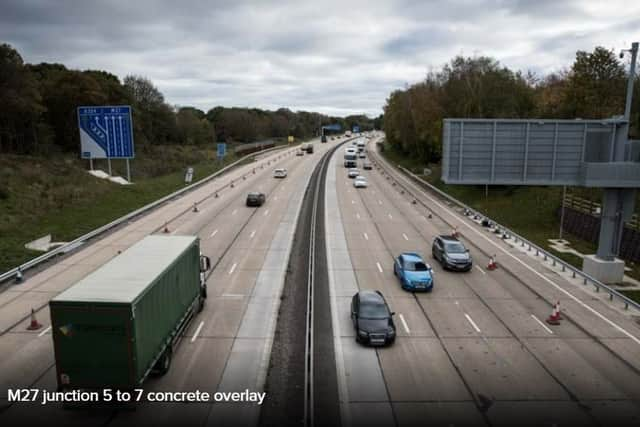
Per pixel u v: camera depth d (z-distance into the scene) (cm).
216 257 2859
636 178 2427
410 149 9019
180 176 6550
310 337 1812
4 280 2398
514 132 2422
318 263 2811
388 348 1741
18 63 5941
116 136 5166
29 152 6575
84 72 8331
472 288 2428
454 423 1286
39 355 1648
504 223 4244
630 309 2177
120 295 1288
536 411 1347
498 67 7044
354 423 1284
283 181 6488
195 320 1950
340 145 14675
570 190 4591
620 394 1445
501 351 1727
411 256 2570
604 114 5062
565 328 1944
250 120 15388
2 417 1295
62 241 3219
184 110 13925
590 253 3269
